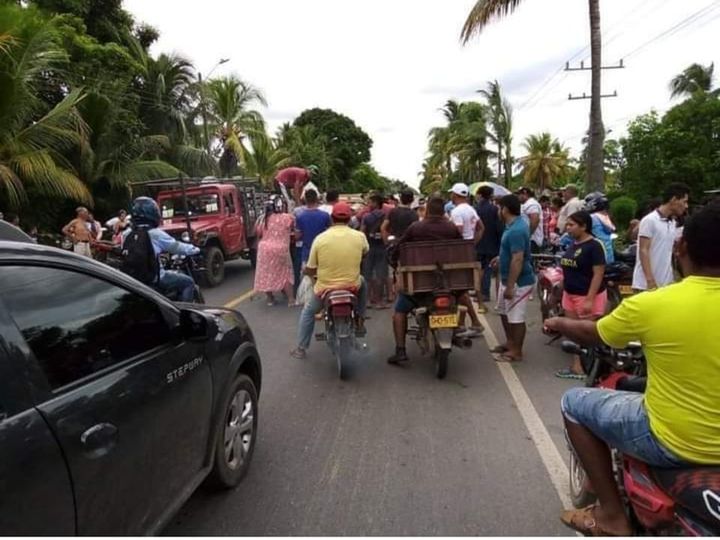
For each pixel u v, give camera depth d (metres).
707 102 20.11
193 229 11.52
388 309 9.52
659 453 2.23
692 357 2.13
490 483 3.68
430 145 60.12
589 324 2.51
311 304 6.32
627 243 10.35
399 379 5.82
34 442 1.95
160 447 2.73
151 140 19.72
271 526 3.23
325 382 5.74
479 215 9.21
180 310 3.17
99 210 18.27
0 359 1.98
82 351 2.39
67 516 2.06
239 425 3.75
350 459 4.04
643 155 20.12
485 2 14.08
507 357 6.41
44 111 15.98
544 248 11.59
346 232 6.05
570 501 3.46
